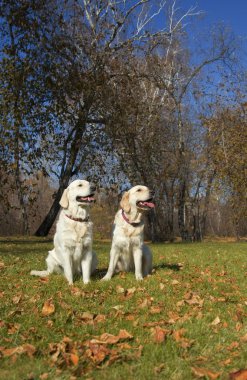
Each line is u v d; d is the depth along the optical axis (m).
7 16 20.45
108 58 23.98
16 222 33.97
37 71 21.17
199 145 31.95
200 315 5.19
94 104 24.41
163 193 30.72
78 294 6.17
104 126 25.55
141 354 3.87
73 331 4.49
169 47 29.31
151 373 3.46
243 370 3.43
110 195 29.30
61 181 24.86
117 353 3.84
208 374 3.42
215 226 42.50
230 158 29.22
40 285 6.93
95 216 31.94
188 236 31.28
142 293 6.36
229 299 6.29
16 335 4.27
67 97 23.78
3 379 3.29
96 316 5.05
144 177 27.48
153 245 20.61
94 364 3.58
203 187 34.12
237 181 28.73
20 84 20.30
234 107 30.44
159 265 10.09
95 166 26.34
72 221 7.25
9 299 5.89
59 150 24.08
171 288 6.79
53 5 22.05
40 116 21.81
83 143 24.94
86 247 7.35
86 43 23.61
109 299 5.97
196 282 7.54
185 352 3.96
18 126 20.36
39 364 3.55
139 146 26.95
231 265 10.82
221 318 5.20
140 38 25.97
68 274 7.25
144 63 26.95
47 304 5.31
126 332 4.34
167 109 29.23
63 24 22.41
